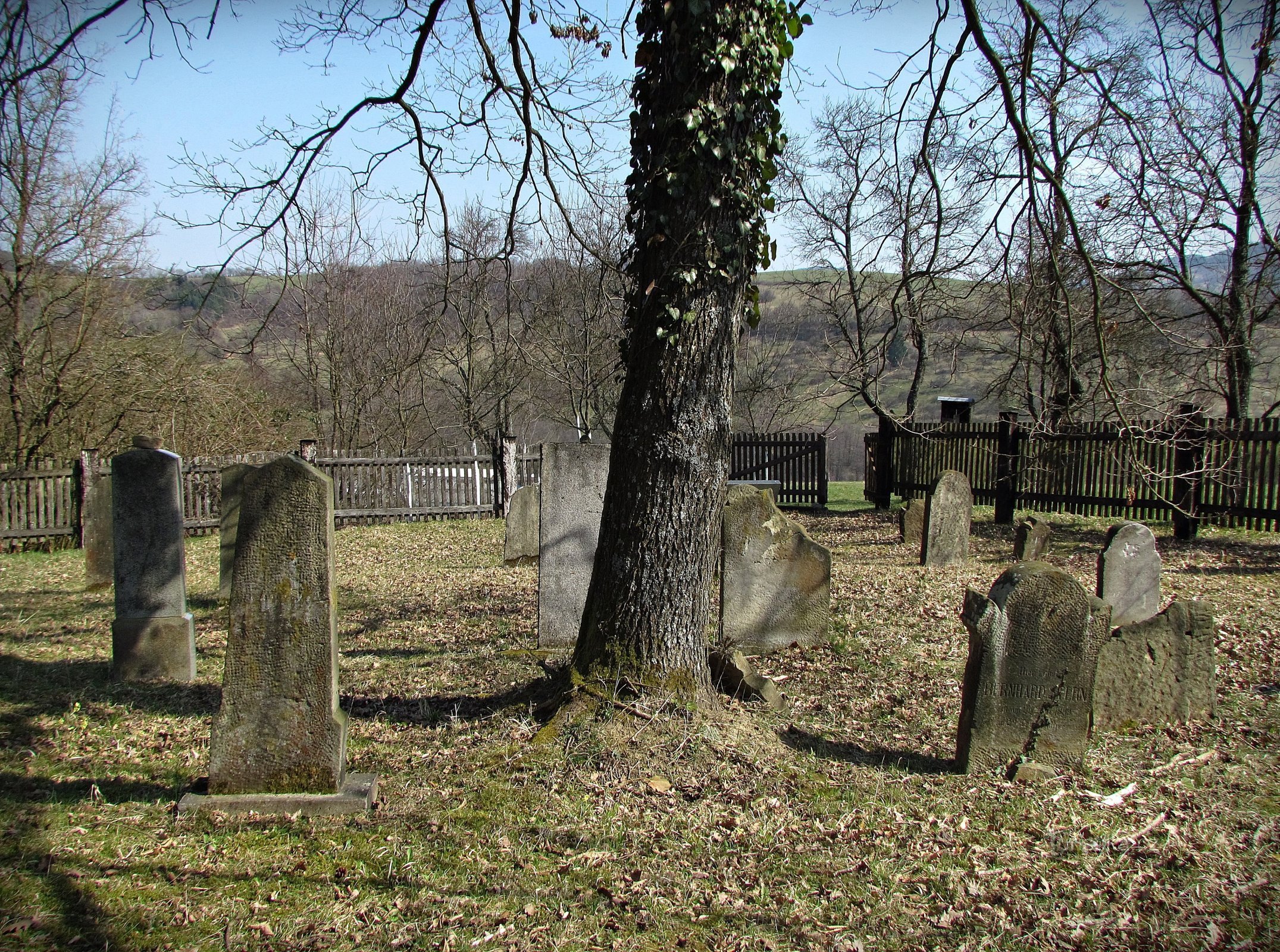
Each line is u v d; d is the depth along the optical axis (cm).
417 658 727
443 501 1862
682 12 453
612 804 421
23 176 1495
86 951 300
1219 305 1553
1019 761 477
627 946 313
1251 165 1462
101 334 1761
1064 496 1625
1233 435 1329
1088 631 478
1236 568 1113
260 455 1725
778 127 498
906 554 1255
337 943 311
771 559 741
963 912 339
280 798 412
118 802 425
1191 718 558
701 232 469
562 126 786
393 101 671
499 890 348
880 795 445
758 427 2867
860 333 1196
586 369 2322
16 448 1648
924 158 700
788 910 338
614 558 499
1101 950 316
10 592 1064
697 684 502
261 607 412
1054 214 739
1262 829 410
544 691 544
